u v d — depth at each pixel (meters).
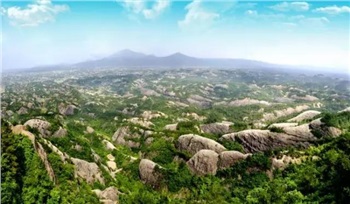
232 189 73.88
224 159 80.00
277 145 83.69
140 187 81.50
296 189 61.56
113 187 72.88
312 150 73.50
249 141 87.31
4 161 51.06
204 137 92.88
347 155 59.72
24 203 50.16
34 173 56.31
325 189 56.84
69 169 69.75
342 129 81.31
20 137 61.84
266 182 69.81
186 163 84.38
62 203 55.22
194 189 76.38
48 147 69.44
